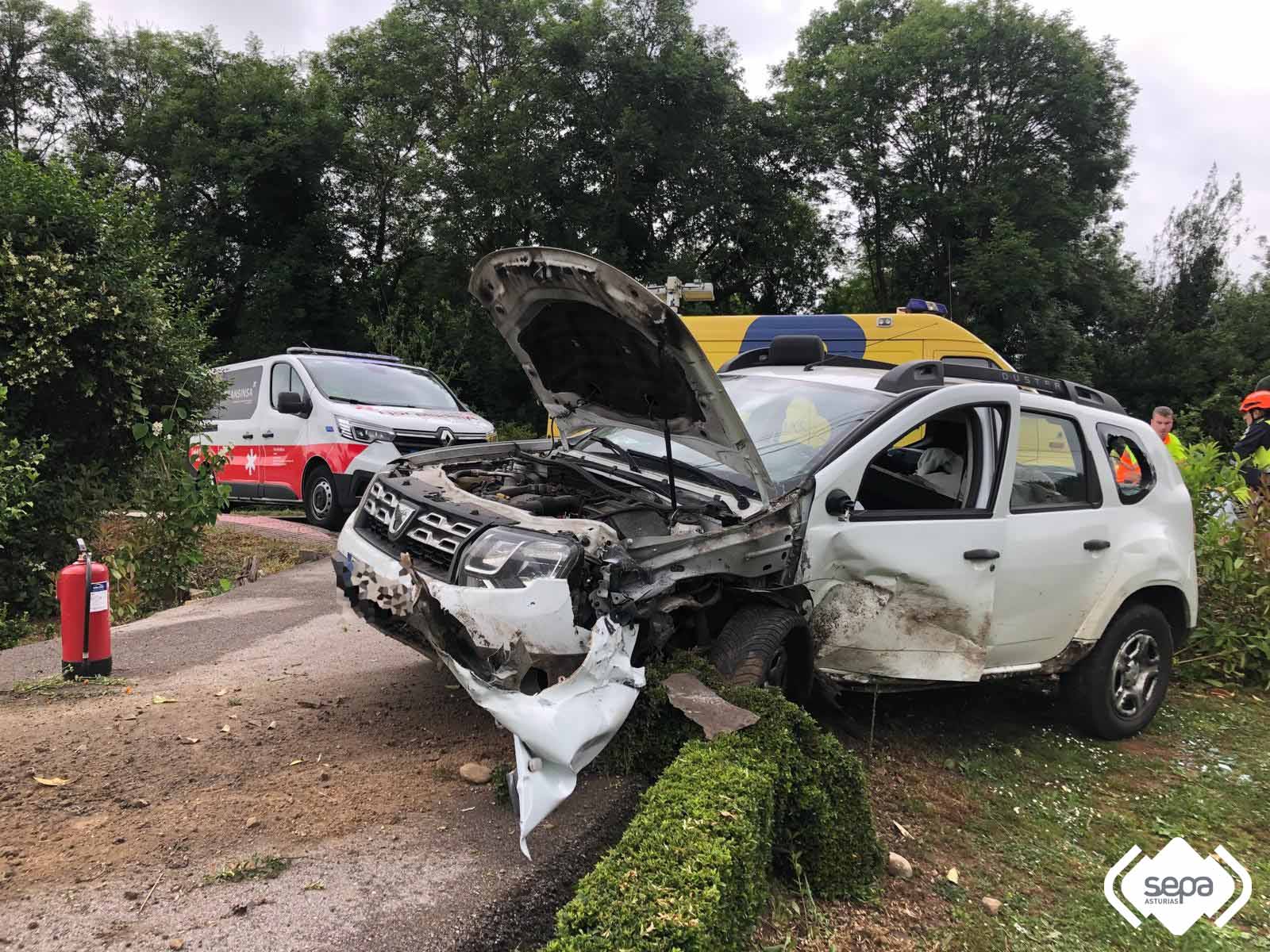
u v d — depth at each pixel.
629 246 23.89
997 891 3.54
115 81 28.81
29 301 7.13
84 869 2.89
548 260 3.65
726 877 2.53
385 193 26.48
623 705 3.24
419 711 4.37
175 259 22.56
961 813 4.13
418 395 11.35
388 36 25.14
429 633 3.41
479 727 4.17
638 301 3.46
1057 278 24.25
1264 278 28.70
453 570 3.40
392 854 3.04
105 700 4.43
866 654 4.18
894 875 3.50
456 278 23.11
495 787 3.50
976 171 25.75
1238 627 6.63
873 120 25.88
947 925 3.25
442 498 3.84
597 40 22.25
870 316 10.88
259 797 3.42
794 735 3.33
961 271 23.64
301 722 4.20
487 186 22.06
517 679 3.17
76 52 27.98
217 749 3.86
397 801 3.42
